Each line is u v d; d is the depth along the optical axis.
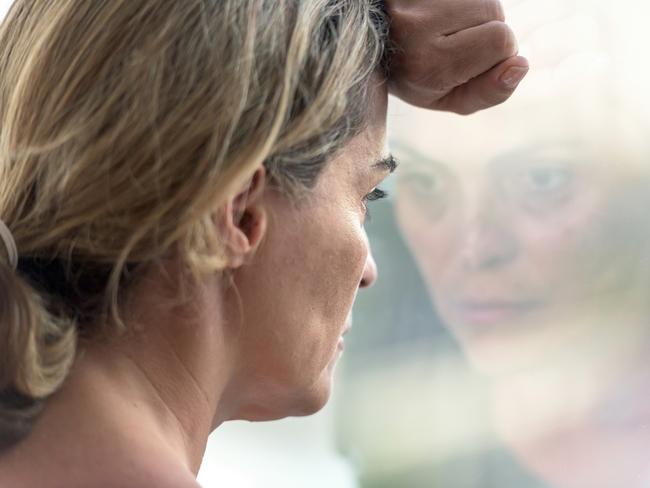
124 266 0.66
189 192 0.64
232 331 0.72
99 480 0.60
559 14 1.20
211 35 0.65
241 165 0.65
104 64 0.65
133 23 0.66
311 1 0.70
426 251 1.33
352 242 0.75
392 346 1.37
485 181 1.27
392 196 1.34
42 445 0.61
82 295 0.67
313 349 0.76
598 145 1.21
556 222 1.24
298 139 0.69
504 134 1.25
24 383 0.61
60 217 0.65
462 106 0.87
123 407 0.65
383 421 1.38
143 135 0.64
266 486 1.43
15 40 0.72
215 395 0.72
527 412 1.29
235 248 0.68
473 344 1.31
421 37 0.82
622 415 1.24
